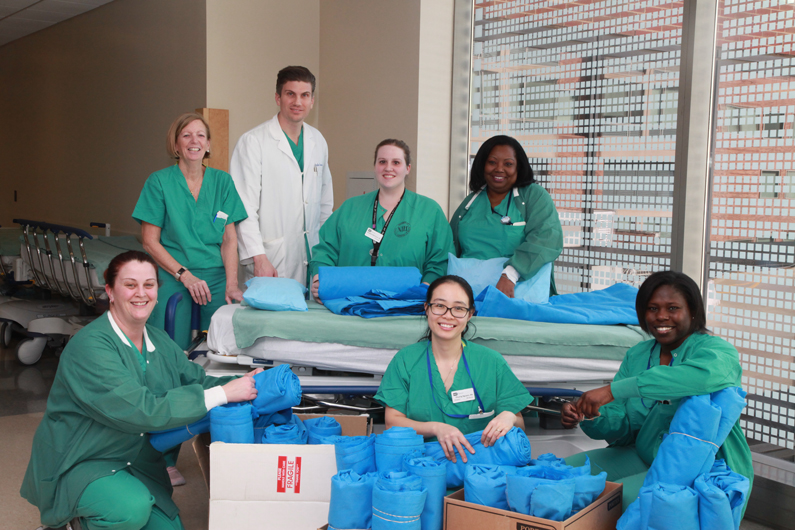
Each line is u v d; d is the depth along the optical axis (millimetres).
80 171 6570
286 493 1904
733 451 1814
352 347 2480
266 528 1914
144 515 1878
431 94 4277
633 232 3260
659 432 1985
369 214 3059
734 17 2811
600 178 3439
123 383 1852
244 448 1896
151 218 3078
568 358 2455
